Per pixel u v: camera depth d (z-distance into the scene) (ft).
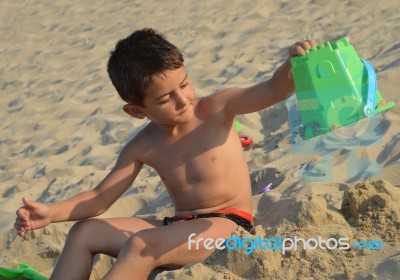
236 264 9.02
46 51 32.07
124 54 9.75
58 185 16.38
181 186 10.62
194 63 25.03
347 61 8.86
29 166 18.72
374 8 26.25
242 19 29.60
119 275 9.29
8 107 25.41
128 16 34.99
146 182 14.74
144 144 10.79
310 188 11.49
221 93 10.55
